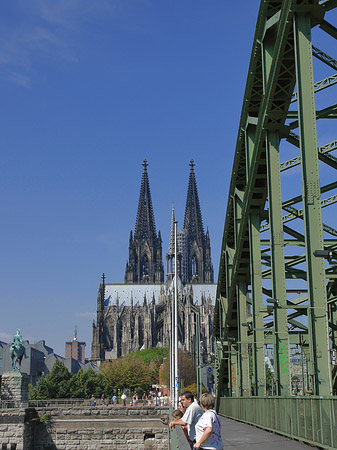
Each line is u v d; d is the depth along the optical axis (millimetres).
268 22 26875
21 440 58344
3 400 63906
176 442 13289
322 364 21141
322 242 21562
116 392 176000
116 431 62281
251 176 32312
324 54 25359
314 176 21859
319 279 21500
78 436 62188
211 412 11742
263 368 34500
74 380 152375
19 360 69812
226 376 59812
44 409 62688
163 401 86500
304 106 22297
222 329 54375
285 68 25859
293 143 29875
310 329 21359
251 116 32750
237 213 39750
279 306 25438
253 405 35500
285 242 35188
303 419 22406
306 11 22828
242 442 23812
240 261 40469
